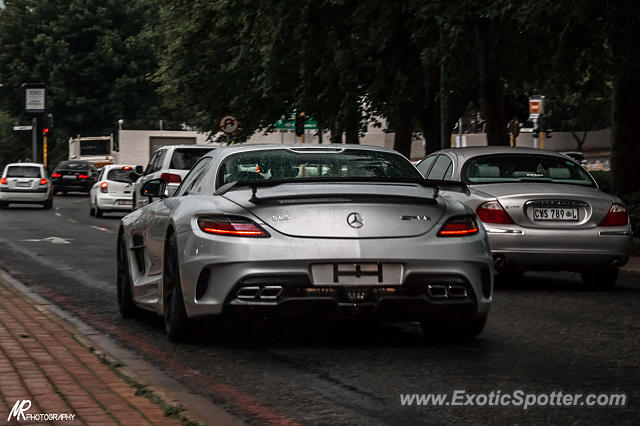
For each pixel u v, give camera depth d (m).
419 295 8.41
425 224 8.52
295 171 9.30
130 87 94.12
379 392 7.01
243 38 31.12
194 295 8.54
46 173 46.50
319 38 28.97
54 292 13.70
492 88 25.55
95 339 9.46
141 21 97.19
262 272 8.24
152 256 9.91
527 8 20.39
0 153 107.88
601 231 13.44
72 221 34.81
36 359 7.77
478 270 8.62
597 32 21.77
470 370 7.81
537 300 12.70
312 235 8.32
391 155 9.74
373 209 8.43
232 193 8.73
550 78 25.56
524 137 83.00
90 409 6.02
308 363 8.15
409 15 25.88
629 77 22.02
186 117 91.56
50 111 95.06
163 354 8.60
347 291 8.30
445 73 25.91
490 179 14.17
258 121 37.94
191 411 6.04
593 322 10.60
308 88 30.53
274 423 6.10
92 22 95.50
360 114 31.75
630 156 25.31
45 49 94.94
